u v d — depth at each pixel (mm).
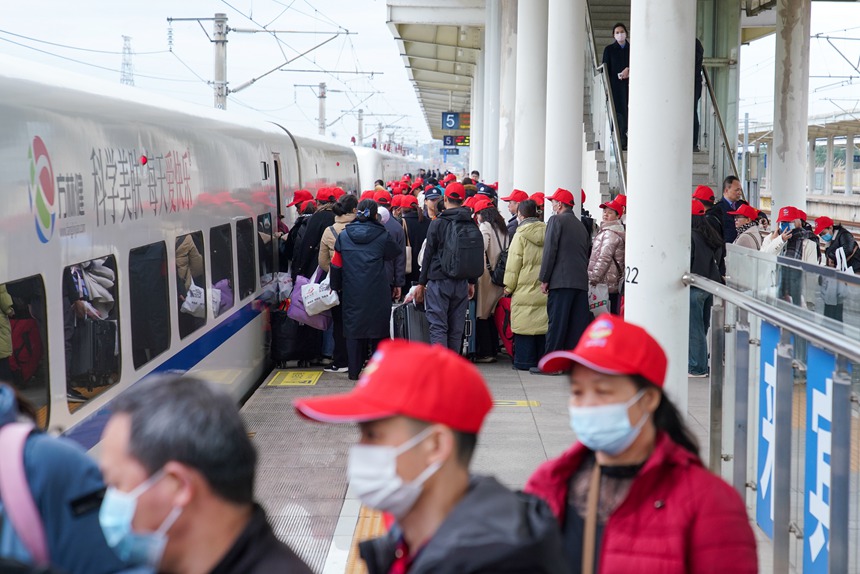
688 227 6809
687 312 6840
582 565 2881
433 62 44094
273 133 12719
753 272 5457
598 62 20500
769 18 24594
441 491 2270
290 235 12133
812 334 3908
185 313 7980
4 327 4582
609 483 2916
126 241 6512
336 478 7293
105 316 6031
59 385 5254
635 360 2787
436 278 10336
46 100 5395
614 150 15039
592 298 10891
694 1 6742
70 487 2400
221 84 27984
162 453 2059
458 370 2264
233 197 9984
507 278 10781
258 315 10969
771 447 4965
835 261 12633
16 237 4793
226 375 9445
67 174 5516
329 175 17953
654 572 2768
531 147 16328
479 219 11477
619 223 11070
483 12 25062
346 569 5582
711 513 2775
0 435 2404
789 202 18125
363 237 10250
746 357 5449
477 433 2309
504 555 2045
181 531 2113
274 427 8734
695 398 9023
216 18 28031
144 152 7027
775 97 18188
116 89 6922
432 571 2086
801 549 4488
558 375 10742
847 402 3818
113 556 2420
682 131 6758
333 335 11125
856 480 3799
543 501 2355
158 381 2191
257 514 2201
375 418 2213
